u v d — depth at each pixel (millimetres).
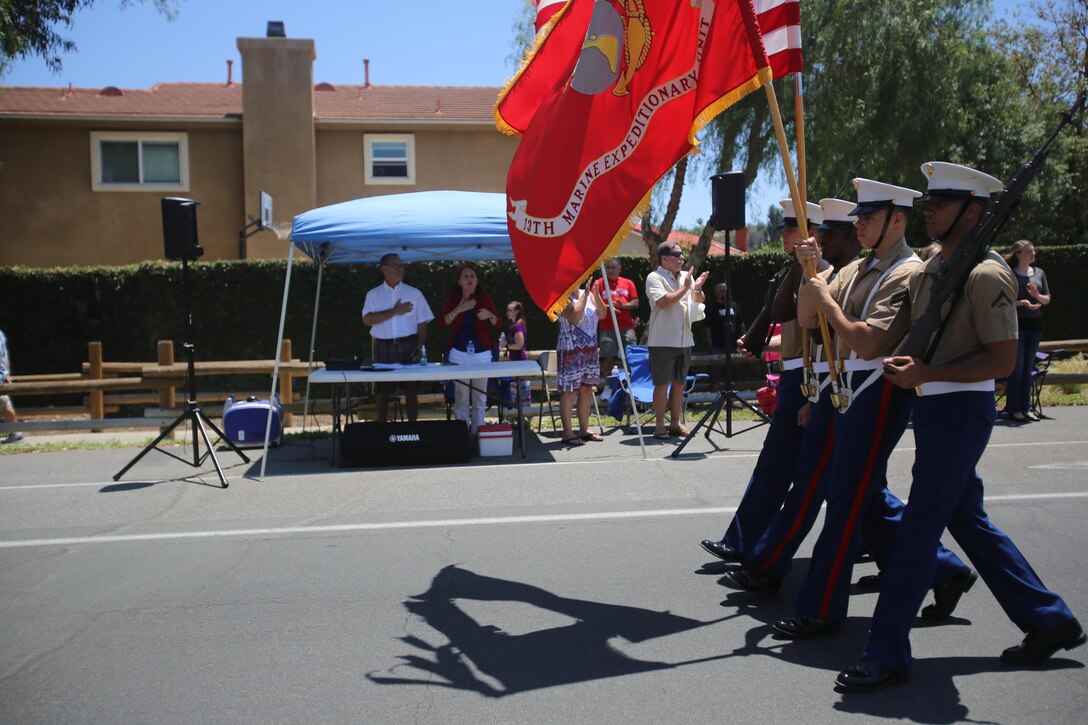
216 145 21781
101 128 21359
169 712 3777
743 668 4078
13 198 21203
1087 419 10836
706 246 17406
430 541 6258
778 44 4871
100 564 5883
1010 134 24328
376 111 22672
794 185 4262
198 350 17172
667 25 5465
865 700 3717
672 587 5211
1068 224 27484
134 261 21609
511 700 3822
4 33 15281
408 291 10477
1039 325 10617
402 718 3682
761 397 10477
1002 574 4020
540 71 6289
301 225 9281
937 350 3824
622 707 3729
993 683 3842
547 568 5605
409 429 9062
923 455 3818
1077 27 29453
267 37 21359
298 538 6410
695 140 5301
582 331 10133
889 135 17953
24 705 3867
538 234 5883
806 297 4574
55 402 17297
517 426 11219
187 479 8602
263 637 4578
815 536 6219
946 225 3834
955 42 18125
